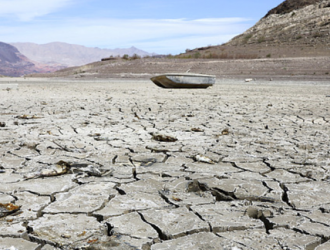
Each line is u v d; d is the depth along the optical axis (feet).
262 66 110.32
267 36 204.13
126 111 29.96
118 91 57.00
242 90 60.34
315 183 11.41
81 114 27.53
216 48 194.70
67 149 15.66
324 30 179.22
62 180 11.40
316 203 9.61
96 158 14.20
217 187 10.74
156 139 18.03
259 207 9.27
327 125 23.90
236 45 197.47
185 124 23.34
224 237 7.57
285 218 8.55
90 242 7.23
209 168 12.96
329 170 12.92
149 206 9.25
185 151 15.57
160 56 163.43
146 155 14.74
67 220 8.29
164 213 8.77
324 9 226.99
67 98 42.57
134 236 7.51
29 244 7.13
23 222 8.14
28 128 20.93
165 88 64.44
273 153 15.43
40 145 16.31
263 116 27.94
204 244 7.25
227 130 20.53
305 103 38.81
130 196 9.98
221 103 38.01
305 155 15.10
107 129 21.01
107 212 8.79
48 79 122.93
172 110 31.09
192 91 57.62
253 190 10.55
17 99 40.42
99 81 99.96
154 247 7.11
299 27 201.57
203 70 113.60
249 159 14.29
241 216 8.66
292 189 10.73
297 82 81.10
